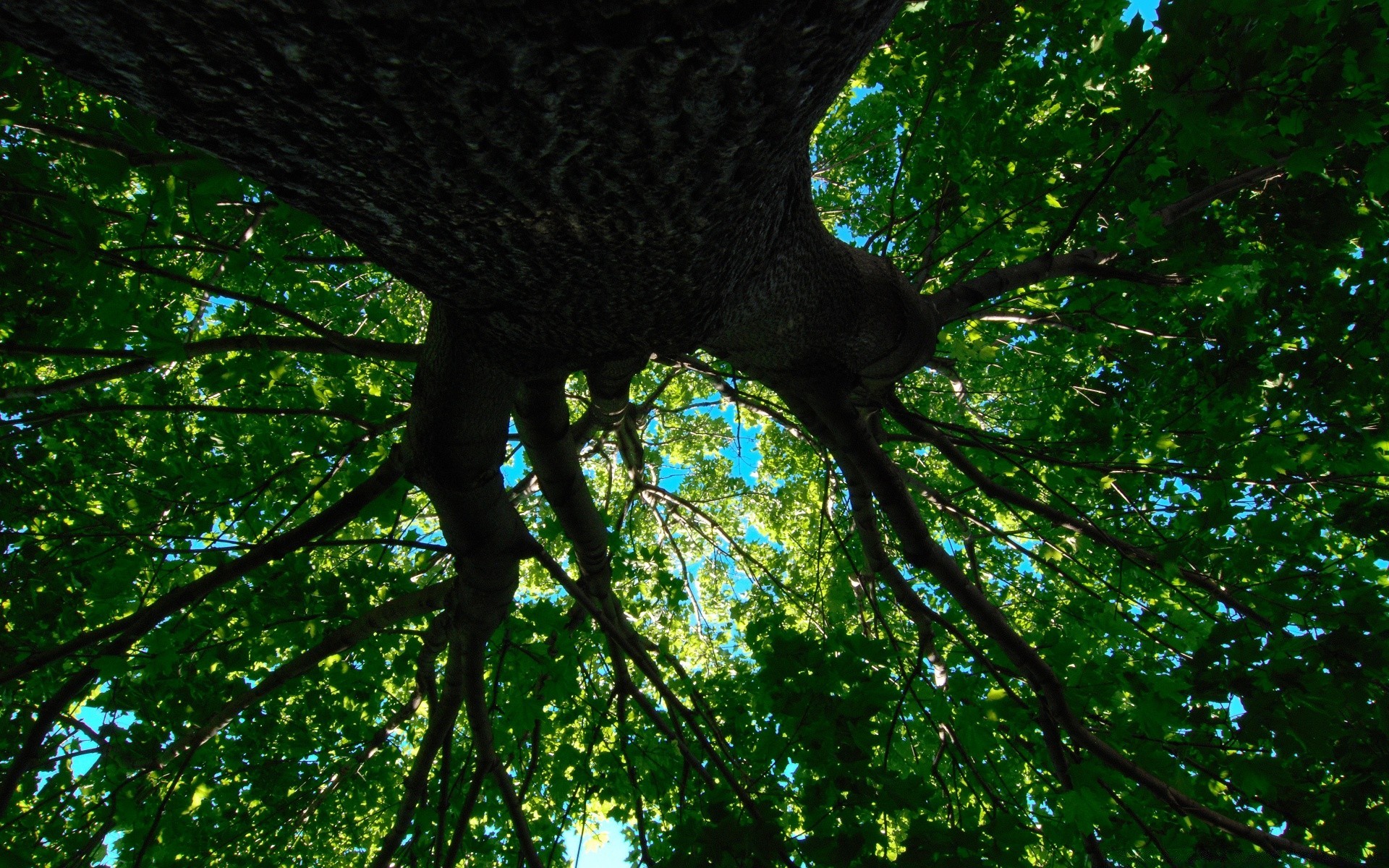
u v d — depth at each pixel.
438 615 3.59
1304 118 2.20
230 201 2.41
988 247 3.99
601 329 1.75
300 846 4.61
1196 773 2.96
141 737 2.84
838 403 2.89
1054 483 4.64
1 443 2.84
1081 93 3.66
